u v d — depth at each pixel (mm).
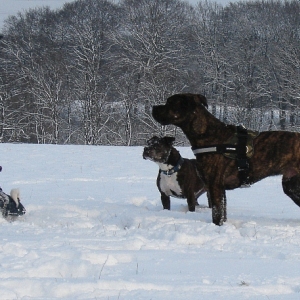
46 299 3908
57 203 9891
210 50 48719
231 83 47969
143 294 4059
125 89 45125
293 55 46219
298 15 49688
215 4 52094
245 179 7840
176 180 9266
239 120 46719
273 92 47750
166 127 40812
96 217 8617
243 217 8680
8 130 45406
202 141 7793
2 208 7934
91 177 14945
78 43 47656
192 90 47312
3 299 3893
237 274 4754
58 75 46750
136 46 46844
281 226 7648
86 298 3953
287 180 8094
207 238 6508
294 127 45875
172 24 47781
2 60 48188
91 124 44125
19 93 46219
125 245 5922
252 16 51812
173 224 7441
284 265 5133
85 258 5129
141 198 11016
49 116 45219
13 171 16031
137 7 47750
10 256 5043
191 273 4750
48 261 4785
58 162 18594
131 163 18594
